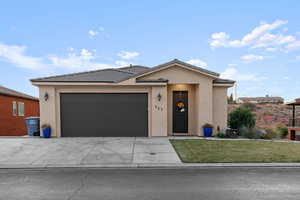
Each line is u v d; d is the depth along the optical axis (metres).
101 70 12.48
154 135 9.58
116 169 5.03
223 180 4.22
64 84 9.36
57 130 9.56
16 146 7.44
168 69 9.70
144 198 3.37
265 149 6.80
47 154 6.30
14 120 15.51
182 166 5.18
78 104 9.70
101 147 7.25
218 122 10.16
